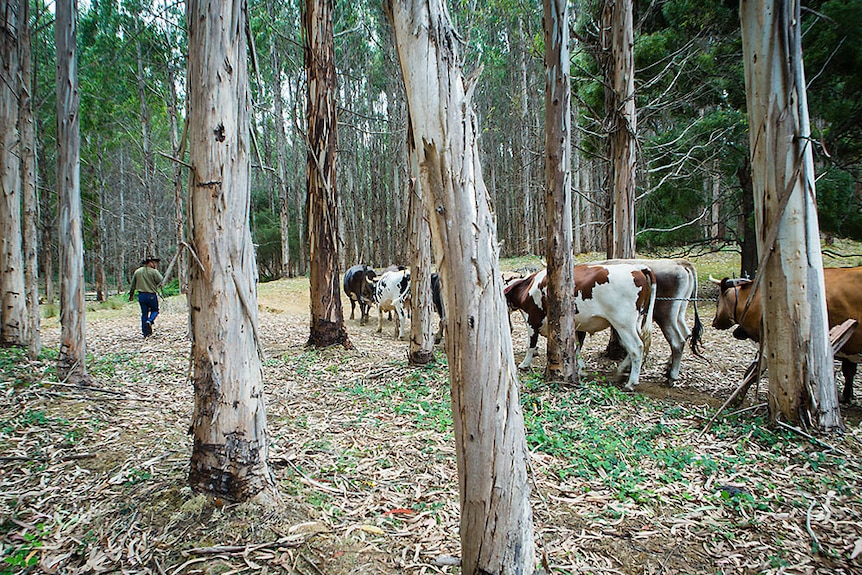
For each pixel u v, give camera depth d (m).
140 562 2.54
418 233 7.32
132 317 14.12
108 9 16.94
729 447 4.30
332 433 4.57
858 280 5.20
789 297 4.52
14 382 5.31
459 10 10.05
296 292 18.61
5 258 7.80
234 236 2.93
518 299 7.57
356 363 7.90
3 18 7.89
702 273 15.72
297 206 29.08
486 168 28.64
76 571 2.50
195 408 2.99
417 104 1.64
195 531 2.73
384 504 3.21
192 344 2.97
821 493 3.45
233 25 2.93
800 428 4.49
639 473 3.75
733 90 11.00
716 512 3.25
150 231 20.92
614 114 8.11
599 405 5.55
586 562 2.70
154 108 22.62
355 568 2.53
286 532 2.76
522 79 23.02
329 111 8.62
